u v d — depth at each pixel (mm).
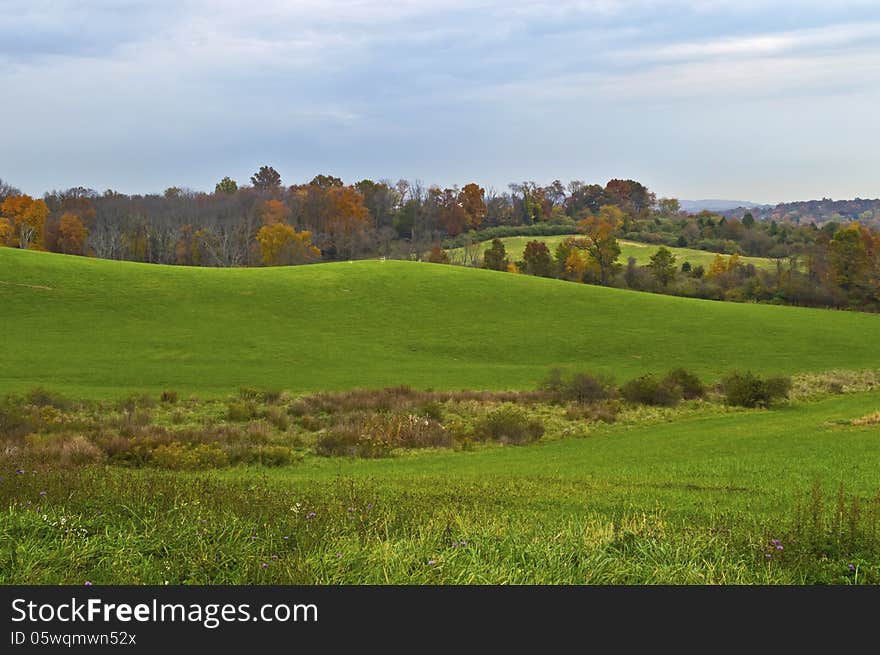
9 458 17969
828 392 45656
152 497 11625
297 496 13008
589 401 39656
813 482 17891
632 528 10547
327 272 82875
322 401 37219
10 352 50344
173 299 69000
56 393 35531
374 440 26625
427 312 70688
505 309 72875
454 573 8539
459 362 56188
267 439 27234
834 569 9031
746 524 11641
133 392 39625
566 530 10211
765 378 47688
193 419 32625
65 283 69500
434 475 19875
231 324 63469
